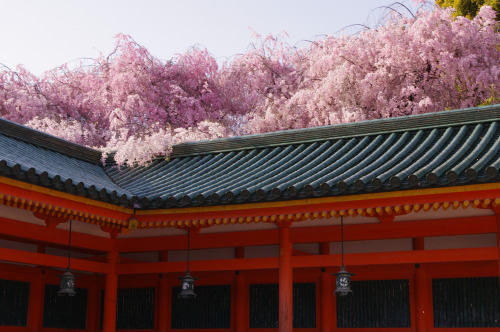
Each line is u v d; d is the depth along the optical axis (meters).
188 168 14.52
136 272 13.00
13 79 31.69
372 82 25.69
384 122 13.38
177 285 14.43
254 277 13.72
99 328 14.71
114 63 30.98
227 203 11.23
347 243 12.69
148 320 14.47
